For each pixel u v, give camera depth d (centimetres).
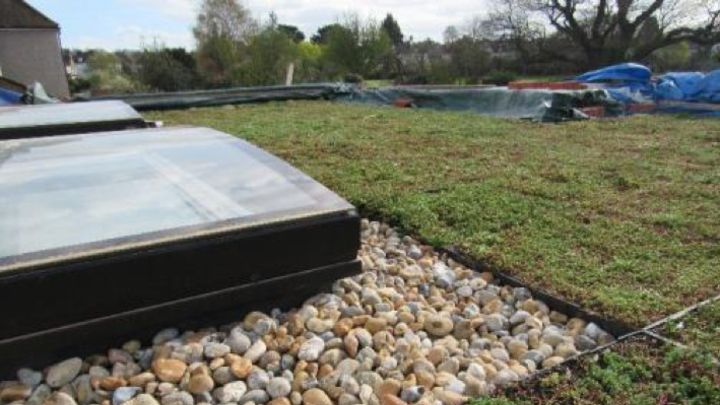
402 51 2356
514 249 290
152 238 192
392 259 295
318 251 226
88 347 191
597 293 235
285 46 2009
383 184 420
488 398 167
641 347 192
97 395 173
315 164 495
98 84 2206
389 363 190
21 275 171
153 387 175
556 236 310
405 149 563
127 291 189
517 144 589
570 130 691
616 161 498
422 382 179
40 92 795
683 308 221
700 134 647
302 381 179
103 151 278
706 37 2155
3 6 2002
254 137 638
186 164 262
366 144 589
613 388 169
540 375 178
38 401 172
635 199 381
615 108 902
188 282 200
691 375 174
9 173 241
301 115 871
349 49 2220
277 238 214
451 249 297
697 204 366
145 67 2030
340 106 1027
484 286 259
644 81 1021
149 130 331
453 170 465
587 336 212
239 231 206
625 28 2269
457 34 2350
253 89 1111
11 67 2008
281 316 221
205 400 171
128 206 215
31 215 202
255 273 213
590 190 401
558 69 2362
